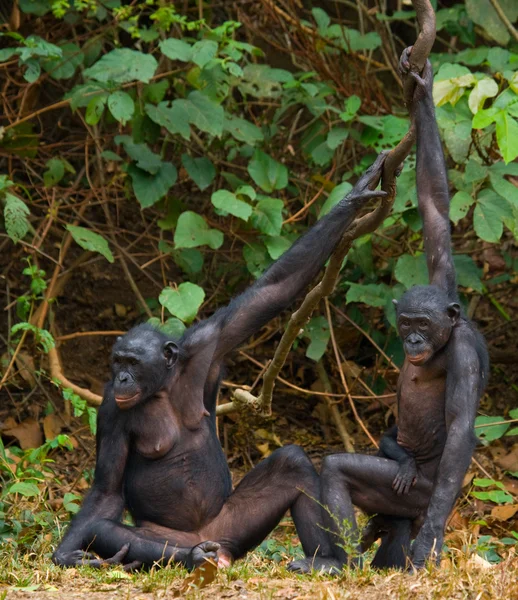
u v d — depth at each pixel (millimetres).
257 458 19719
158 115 17438
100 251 17359
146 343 11977
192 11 20766
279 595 9242
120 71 16531
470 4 18938
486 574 9539
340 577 9992
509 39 19078
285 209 19469
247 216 16594
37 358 20359
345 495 11570
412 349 11477
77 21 19719
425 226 12695
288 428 20250
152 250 21688
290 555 13898
